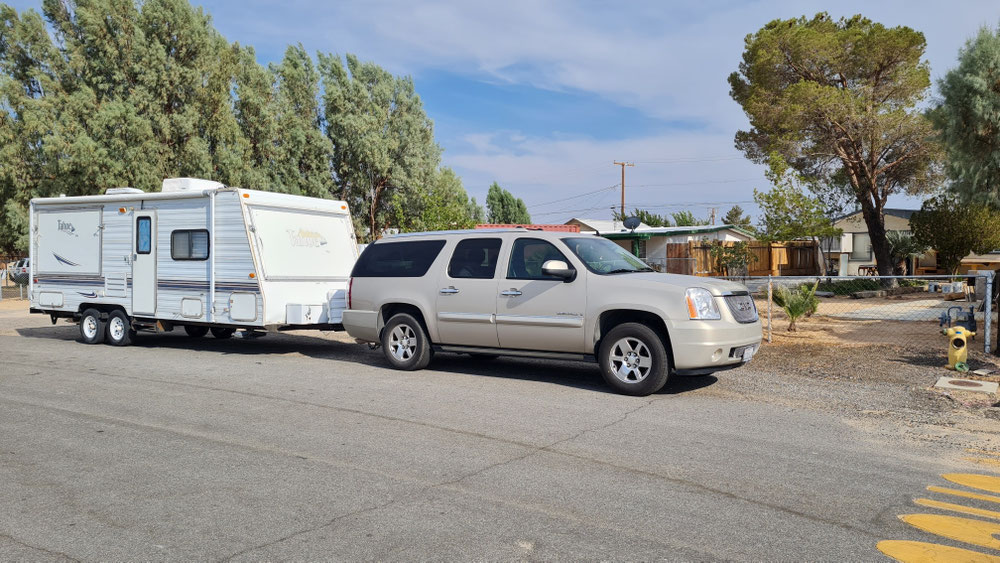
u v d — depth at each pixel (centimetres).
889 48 2316
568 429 619
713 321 742
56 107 2692
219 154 2889
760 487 467
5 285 3300
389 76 3859
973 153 1387
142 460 527
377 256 986
